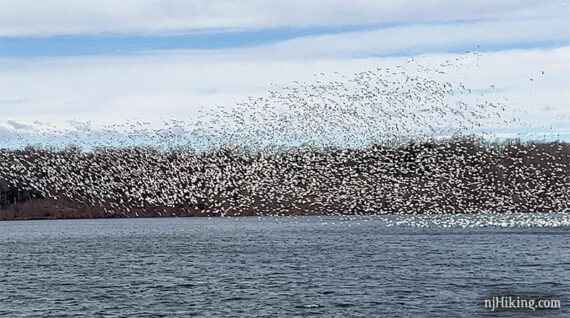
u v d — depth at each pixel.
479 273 60.31
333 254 77.31
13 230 132.75
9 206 150.75
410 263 67.75
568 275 58.62
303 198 115.69
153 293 53.59
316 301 49.28
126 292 54.31
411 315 44.69
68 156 114.31
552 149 102.62
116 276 63.28
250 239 100.81
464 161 102.62
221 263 71.12
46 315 46.69
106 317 45.84
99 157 114.56
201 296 51.91
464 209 106.44
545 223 107.81
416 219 118.56
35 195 148.88
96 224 147.00
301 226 124.81
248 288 54.81
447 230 106.06
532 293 50.62
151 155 113.94
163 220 159.12
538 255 72.25
